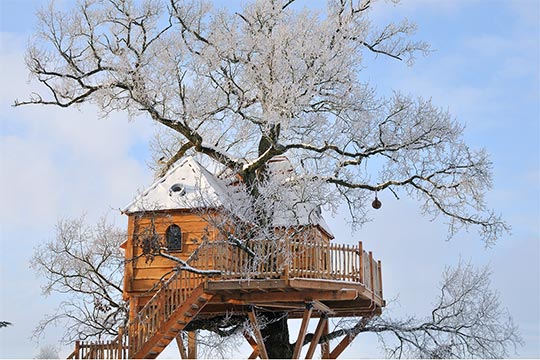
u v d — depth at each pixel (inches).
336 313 983.6
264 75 850.8
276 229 924.0
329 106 924.6
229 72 924.6
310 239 839.7
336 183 913.5
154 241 789.2
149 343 761.6
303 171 883.4
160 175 1046.4
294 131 898.1
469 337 932.6
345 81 890.7
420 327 938.1
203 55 916.0
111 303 1046.4
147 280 863.1
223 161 959.0
